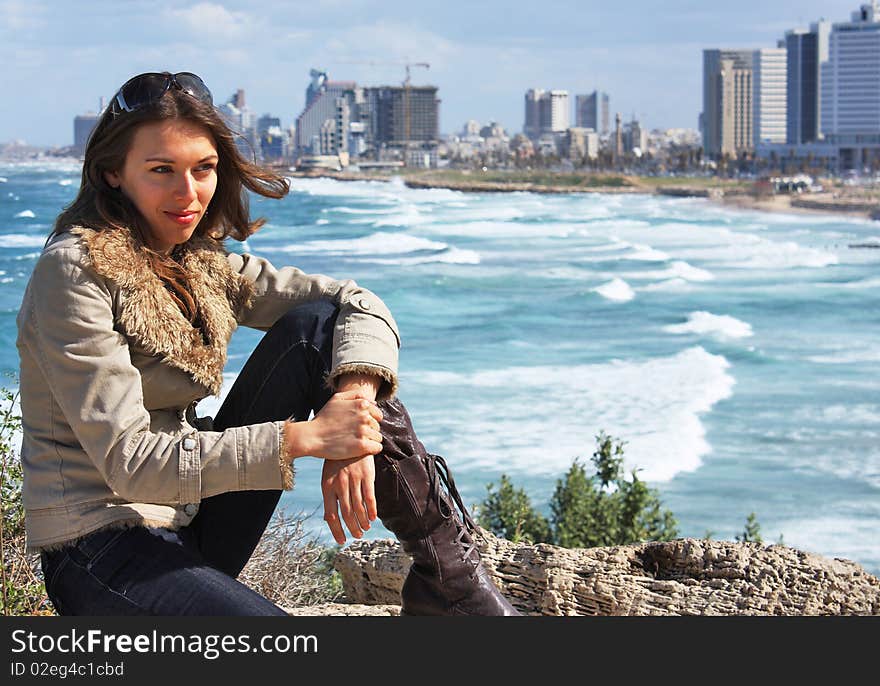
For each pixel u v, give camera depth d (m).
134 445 1.90
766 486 20.39
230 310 2.25
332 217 102.75
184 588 1.93
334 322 2.21
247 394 2.21
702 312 44.28
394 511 2.22
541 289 53.50
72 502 1.97
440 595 2.29
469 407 25.70
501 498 10.20
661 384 29.16
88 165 2.05
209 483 1.91
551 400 26.69
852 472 21.28
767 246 81.81
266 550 4.20
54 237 2.03
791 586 3.06
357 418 1.99
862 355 35.62
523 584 3.22
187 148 2.04
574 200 154.88
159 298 2.03
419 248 72.19
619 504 10.22
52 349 1.92
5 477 3.15
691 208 138.75
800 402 27.84
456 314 44.72
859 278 61.41
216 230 2.33
